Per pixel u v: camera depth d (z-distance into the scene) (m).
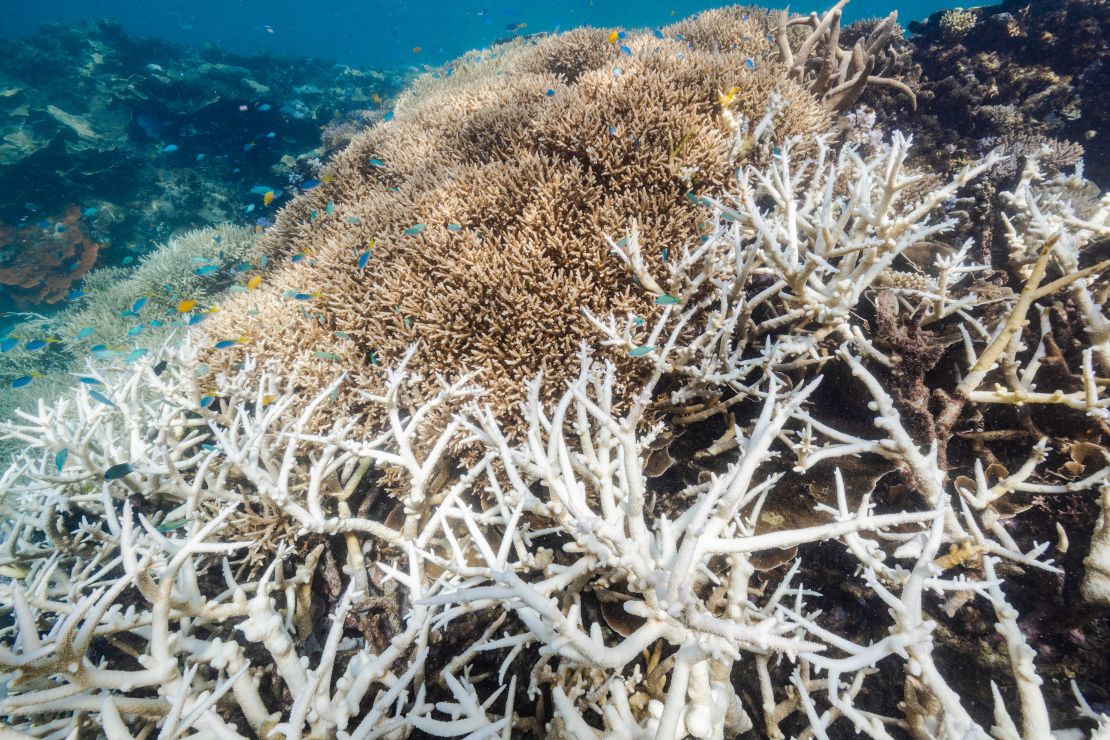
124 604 3.24
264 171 16.36
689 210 3.86
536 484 3.05
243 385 3.94
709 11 9.09
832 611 2.73
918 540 2.16
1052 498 2.48
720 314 2.93
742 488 1.57
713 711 1.79
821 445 2.84
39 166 14.01
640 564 1.65
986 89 6.51
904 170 4.92
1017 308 2.44
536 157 4.35
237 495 3.20
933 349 2.65
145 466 3.44
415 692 2.60
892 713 2.34
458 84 11.67
